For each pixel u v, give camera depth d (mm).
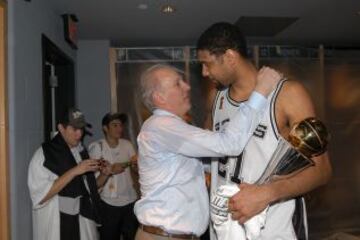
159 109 1629
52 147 2555
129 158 3723
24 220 2441
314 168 1216
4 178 2176
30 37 2703
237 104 1457
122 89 4711
